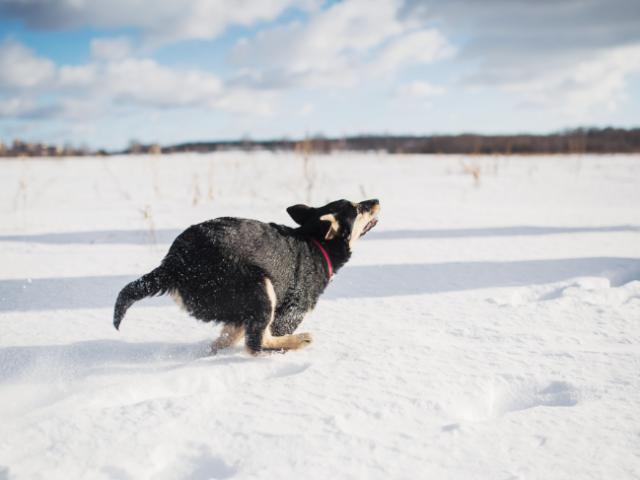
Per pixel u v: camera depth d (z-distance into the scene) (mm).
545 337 3893
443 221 9344
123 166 24844
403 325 4219
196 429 2535
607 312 4449
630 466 2258
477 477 2154
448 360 3443
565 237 7887
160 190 14125
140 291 3318
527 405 3033
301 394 2930
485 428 2562
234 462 2264
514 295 5117
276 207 10273
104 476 2170
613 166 24266
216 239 3467
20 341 3785
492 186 15914
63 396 3021
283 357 3592
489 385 3109
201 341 3912
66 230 8219
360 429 2559
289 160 28609
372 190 14000
